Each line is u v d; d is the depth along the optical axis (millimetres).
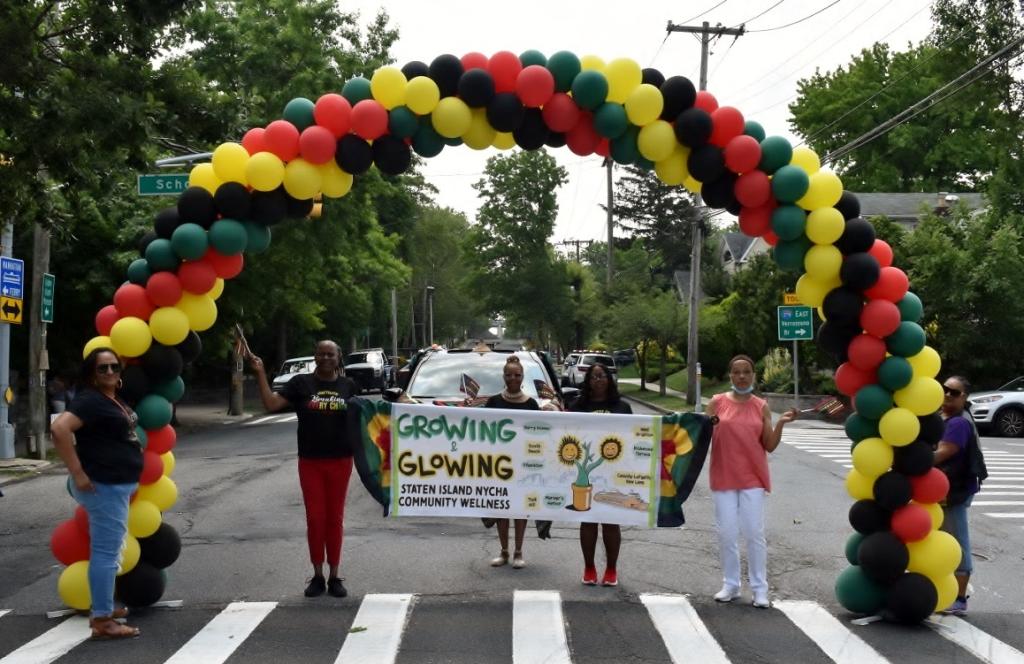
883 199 50875
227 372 41219
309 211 8109
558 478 8070
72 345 25750
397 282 43344
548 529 9039
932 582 7312
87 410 6680
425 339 88562
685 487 7984
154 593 7535
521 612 7492
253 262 26500
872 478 7469
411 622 7238
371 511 11797
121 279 23953
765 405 7891
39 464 17672
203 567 9000
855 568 7508
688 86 7703
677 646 6711
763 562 7727
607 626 7160
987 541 10680
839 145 61688
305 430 7871
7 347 18047
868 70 62188
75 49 12641
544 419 8078
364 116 7641
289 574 8727
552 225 72312
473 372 12266
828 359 31672
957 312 27062
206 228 7652
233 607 7648
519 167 71438
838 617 7465
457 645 6699
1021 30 28203
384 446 8039
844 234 7625
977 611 7781
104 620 6840
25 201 13375
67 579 7324
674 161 7980
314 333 48688
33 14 12602
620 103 7781
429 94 7582
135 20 12453
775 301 32656
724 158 7762
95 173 13914
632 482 8039
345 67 28281
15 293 17500
